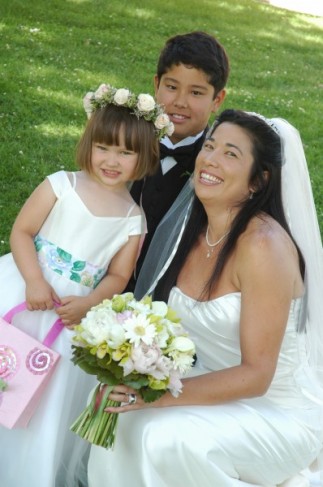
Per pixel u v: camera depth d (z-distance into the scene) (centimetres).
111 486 309
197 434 297
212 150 318
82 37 1035
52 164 652
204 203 322
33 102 768
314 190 705
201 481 300
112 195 347
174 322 294
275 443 310
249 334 303
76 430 296
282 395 327
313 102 993
